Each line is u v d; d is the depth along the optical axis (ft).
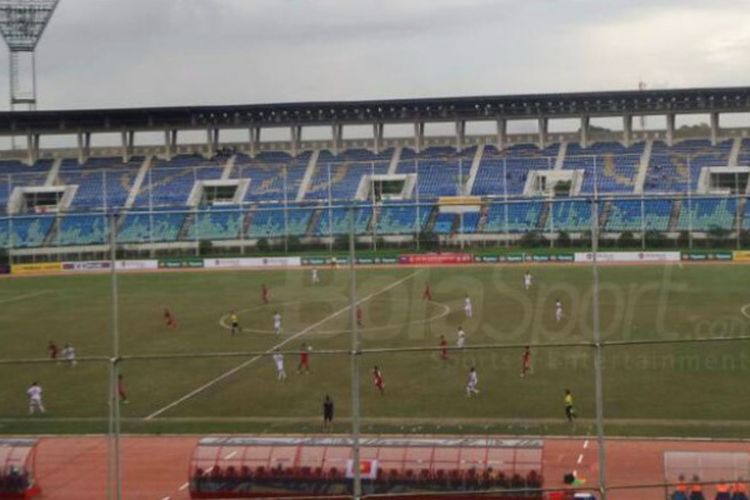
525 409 146.72
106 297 279.49
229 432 139.64
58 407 157.28
